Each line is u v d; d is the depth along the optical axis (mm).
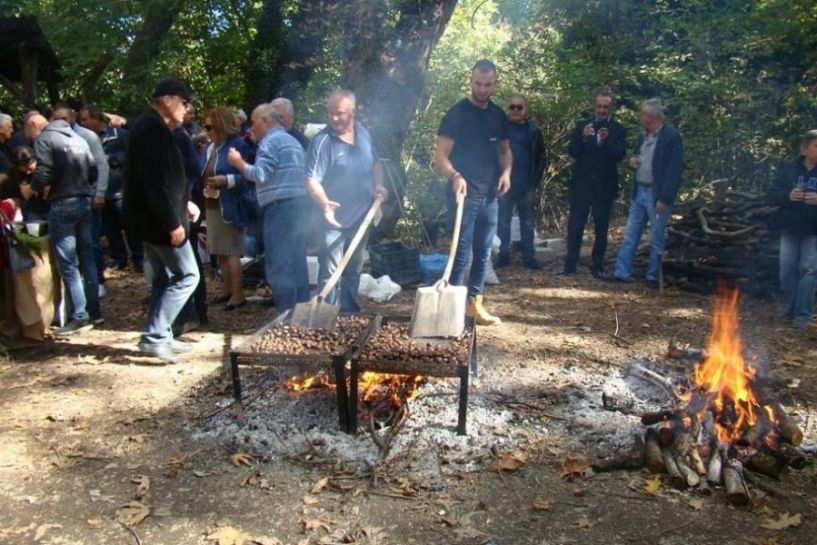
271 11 10500
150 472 3797
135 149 4957
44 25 12430
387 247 7789
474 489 3598
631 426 4188
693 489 3572
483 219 6074
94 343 5859
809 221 6078
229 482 3686
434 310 4422
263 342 4359
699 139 11188
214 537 3229
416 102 9031
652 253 7707
